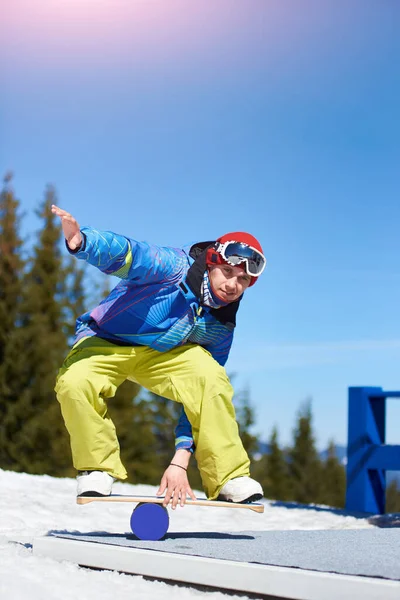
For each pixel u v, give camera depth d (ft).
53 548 11.15
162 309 11.76
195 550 10.24
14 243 69.82
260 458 99.86
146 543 10.91
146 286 11.72
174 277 11.79
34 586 9.12
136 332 11.82
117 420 73.00
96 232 10.79
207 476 11.75
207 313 12.10
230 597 9.21
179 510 22.11
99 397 11.77
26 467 64.39
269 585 8.91
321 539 11.75
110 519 19.22
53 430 65.62
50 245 71.87
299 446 105.91
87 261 10.80
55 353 67.87
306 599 8.60
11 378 65.82
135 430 74.84
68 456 66.13
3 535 14.44
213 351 12.64
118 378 12.15
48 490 23.61
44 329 67.41
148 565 10.07
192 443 11.91
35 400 66.03
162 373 12.04
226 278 11.85
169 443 81.30
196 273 11.91
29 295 68.23
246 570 9.15
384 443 25.84
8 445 64.75
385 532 12.92
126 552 10.33
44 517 18.60
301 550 10.21
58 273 71.31
